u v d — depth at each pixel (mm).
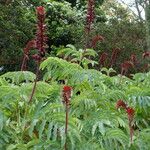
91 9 4297
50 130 3125
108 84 4281
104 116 3367
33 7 14766
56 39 16688
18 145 3133
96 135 3275
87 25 4352
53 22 16797
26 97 3475
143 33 14523
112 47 13008
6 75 3908
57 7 17062
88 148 3090
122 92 3852
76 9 18250
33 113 3410
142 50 13898
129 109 3201
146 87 4250
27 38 12633
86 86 3850
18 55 12133
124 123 3387
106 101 3693
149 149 3305
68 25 16734
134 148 3285
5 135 3195
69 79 3885
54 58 3842
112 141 3256
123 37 13844
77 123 3246
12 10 12727
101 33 13789
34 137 3344
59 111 3330
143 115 4008
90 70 3896
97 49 12914
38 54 3451
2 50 12258
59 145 3105
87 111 3504
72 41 16641
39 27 3357
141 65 11273
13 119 3566
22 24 12695
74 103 3510
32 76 3885
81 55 4355
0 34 12266
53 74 3914
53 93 3580
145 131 3590
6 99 3391
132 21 14906
